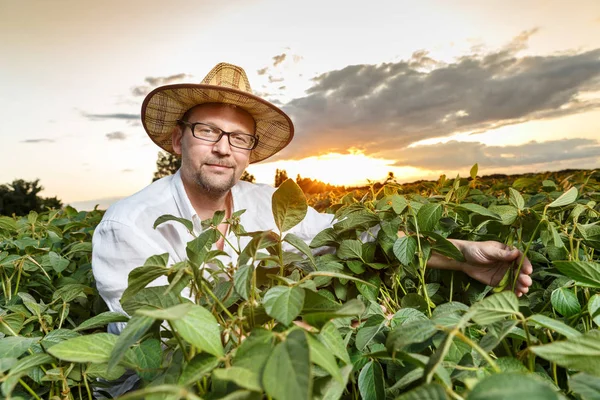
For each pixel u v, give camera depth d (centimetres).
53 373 98
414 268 158
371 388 98
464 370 84
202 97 234
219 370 64
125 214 204
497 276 161
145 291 99
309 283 92
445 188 258
